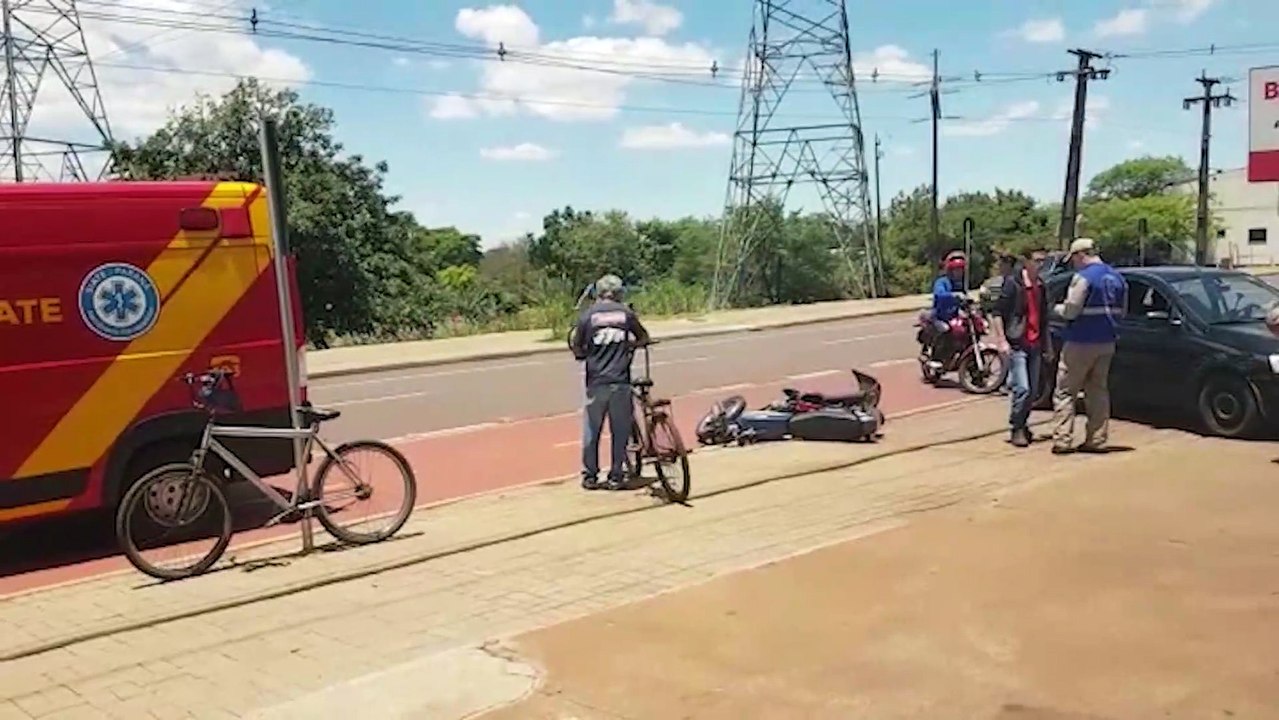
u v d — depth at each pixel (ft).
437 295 144.15
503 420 50.37
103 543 29.58
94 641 20.70
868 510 27.61
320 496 27.17
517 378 69.10
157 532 25.17
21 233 26.91
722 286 175.83
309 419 27.89
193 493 25.48
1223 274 40.47
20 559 28.17
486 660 17.81
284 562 25.94
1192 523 24.56
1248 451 33.14
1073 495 27.73
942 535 24.23
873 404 40.40
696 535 26.13
